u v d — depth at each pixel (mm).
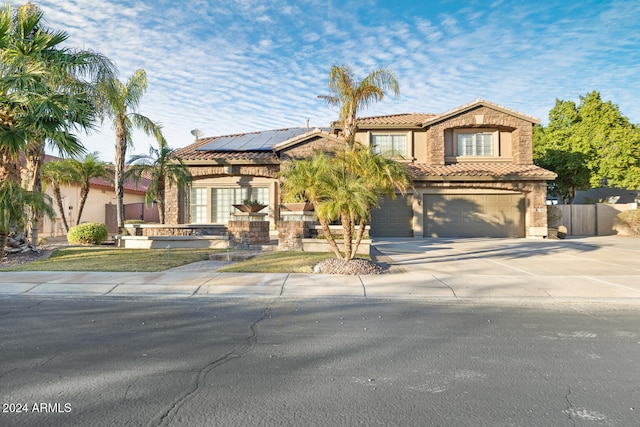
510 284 9203
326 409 3477
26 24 12109
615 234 26188
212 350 5008
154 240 16500
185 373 4254
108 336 5578
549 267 11602
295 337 5590
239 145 23828
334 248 11281
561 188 31688
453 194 22391
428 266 11789
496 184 21656
